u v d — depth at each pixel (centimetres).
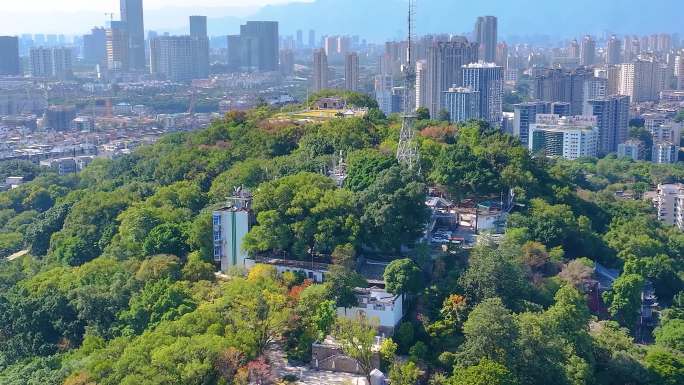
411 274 17800
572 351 16038
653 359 16650
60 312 18975
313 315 16688
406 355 16650
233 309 16425
